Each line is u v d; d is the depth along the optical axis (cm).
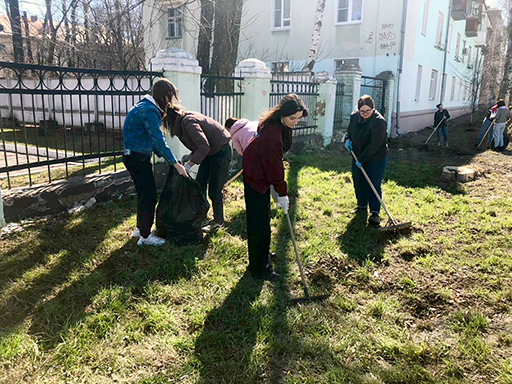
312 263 393
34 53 1305
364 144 508
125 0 1120
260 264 360
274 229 477
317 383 245
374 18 1493
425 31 1708
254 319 298
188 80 593
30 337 268
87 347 261
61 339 268
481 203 609
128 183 550
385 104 1453
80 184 487
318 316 310
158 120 377
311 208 558
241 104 778
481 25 2984
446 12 1952
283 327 294
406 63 1532
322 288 354
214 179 453
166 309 308
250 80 762
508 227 496
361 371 257
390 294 352
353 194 632
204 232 448
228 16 922
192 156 399
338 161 888
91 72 483
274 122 331
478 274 381
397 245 443
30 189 448
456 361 267
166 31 1739
